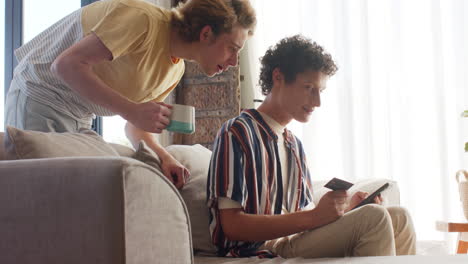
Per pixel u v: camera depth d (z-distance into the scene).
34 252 0.98
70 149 1.27
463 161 3.08
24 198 0.99
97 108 1.57
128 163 0.95
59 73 1.30
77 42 1.38
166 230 1.05
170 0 3.26
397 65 3.20
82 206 0.94
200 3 1.47
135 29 1.40
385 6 3.25
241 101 3.30
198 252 1.55
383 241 1.29
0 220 1.01
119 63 1.48
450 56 3.15
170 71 1.61
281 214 1.40
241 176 1.39
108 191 0.93
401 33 3.20
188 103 3.21
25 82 1.51
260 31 3.37
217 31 1.48
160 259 1.03
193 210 1.58
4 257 1.00
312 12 3.32
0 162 1.04
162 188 1.04
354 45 3.28
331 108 3.28
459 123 3.10
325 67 1.51
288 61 1.51
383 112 3.23
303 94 1.50
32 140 1.20
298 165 1.57
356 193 1.68
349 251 1.35
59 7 2.99
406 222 1.49
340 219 1.34
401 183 3.16
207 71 1.56
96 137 1.45
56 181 0.97
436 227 2.62
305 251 1.37
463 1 3.13
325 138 3.27
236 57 1.55
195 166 1.70
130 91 1.53
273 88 1.55
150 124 1.29
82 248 0.94
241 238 1.37
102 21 1.36
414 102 3.17
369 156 3.20
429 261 1.15
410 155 3.14
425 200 3.13
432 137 3.14
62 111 1.52
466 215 2.70
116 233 0.92
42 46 1.52
